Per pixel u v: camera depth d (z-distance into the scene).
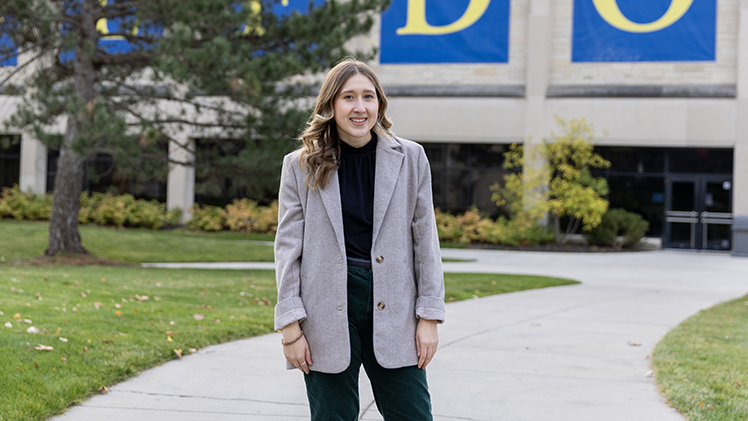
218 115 14.19
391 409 2.49
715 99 22.33
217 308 8.06
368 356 2.48
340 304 2.41
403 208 2.47
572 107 23.22
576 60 23.59
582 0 23.55
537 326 7.68
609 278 13.79
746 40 22.12
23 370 4.62
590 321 8.11
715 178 22.78
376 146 2.53
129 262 14.70
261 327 6.99
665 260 18.61
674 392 4.76
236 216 24.03
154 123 14.02
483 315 8.44
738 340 7.03
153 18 12.91
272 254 17.53
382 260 2.42
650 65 23.09
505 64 24.06
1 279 9.22
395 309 2.43
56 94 13.16
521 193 22.09
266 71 12.37
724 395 4.71
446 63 24.42
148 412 4.16
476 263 16.84
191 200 25.66
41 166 26.62
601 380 5.21
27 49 13.46
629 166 23.41
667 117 22.61
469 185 24.47
